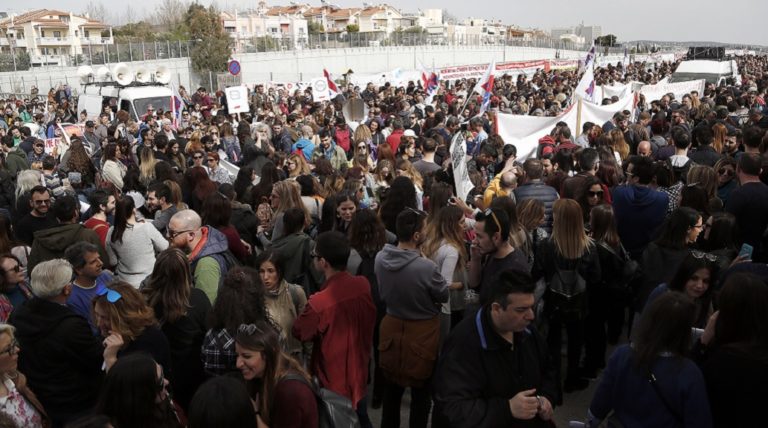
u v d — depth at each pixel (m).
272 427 3.21
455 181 8.21
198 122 17.17
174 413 3.22
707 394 3.16
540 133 11.98
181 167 10.30
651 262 5.07
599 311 5.70
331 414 3.49
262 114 17.88
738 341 3.22
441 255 5.20
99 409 2.90
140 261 5.78
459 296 5.29
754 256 6.10
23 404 3.76
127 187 8.95
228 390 2.68
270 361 3.23
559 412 5.51
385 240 5.37
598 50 74.00
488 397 3.28
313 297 4.39
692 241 5.04
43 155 12.23
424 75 25.25
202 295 4.33
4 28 75.81
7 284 5.06
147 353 3.50
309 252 5.64
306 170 8.31
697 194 5.89
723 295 3.27
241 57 48.19
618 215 6.28
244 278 3.92
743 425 3.14
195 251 5.08
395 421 4.93
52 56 41.19
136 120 20.03
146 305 3.96
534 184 6.59
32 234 6.71
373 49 59.00
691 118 13.99
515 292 3.09
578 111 12.11
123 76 21.42
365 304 4.52
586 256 5.23
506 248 4.73
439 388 3.33
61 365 4.04
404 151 10.21
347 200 6.22
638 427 3.16
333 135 13.17
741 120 13.75
